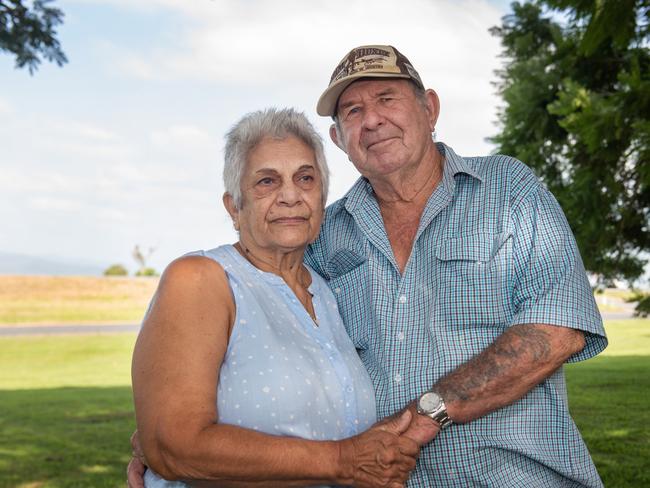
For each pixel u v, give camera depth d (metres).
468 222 2.38
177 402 1.82
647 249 8.48
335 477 1.95
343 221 2.64
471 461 2.28
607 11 4.80
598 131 6.60
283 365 1.98
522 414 2.31
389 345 2.40
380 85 2.49
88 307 41.97
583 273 2.27
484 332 2.33
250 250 2.18
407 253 2.51
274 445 1.87
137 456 2.18
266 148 2.12
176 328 1.88
